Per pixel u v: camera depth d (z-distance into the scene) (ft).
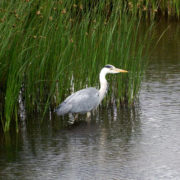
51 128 45.85
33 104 49.60
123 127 45.39
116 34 51.24
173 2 97.30
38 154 39.19
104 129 45.11
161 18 99.81
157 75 61.98
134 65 51.57
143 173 34.60
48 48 47.24
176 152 38.52
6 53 45.09
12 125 46.91
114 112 50.21
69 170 35.63
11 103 44.45
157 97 53.62
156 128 44.62
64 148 40.40
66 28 49.03
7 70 46.14
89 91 47.57
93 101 47.60
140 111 49.80
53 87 46.93
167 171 34.83
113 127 45.55
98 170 35.42
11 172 35.55
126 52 51.55
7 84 43.86
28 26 47.91
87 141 41.98
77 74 50.39
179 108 49.88
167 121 46.37
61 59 47.42
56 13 49.55
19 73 44.39
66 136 43.45
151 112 49.24
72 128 45.78
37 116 49.49
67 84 50.67
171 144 40.40
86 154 38.83
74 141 42.04
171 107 50.31
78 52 50.37
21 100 49.88
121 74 50.96
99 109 51.57
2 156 39.01
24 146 41.22
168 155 37.93
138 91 55.83
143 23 96.17
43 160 37.83
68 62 49.49
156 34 86.58
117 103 51.96
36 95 50.16
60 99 49.70
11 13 43.55
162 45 79.46
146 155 38.09
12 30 44.19
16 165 36.91
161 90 55.93
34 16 47.70
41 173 35.24
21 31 44.62
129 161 37.01
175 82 58.70
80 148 40.29
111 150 39.52
